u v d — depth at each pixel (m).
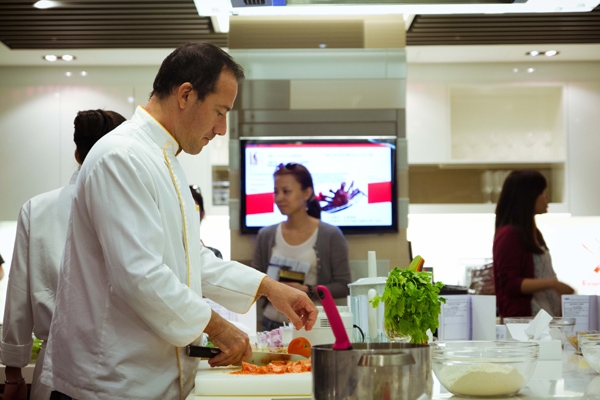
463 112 5.32
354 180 3.49
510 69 5.18
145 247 1.49
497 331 2.24
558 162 5.16
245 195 3.47
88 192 1.55
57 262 2.15
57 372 1.61
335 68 3.55
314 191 3.47
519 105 5.32
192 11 3.97
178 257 1.64
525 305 3.09
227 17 4.04
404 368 1.05
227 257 5.27
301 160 3.49
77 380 1.57
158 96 1.70
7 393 2.31
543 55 5.00
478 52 4.91
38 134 5.09
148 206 1.53
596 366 1.54
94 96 5.12
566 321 2.23
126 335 1.56
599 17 4.15
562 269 5.21
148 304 1.48
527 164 5.18
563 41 4.65
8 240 5.21
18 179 5.08
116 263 1.49
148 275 1.47
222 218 5.21
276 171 3.47
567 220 5.24
